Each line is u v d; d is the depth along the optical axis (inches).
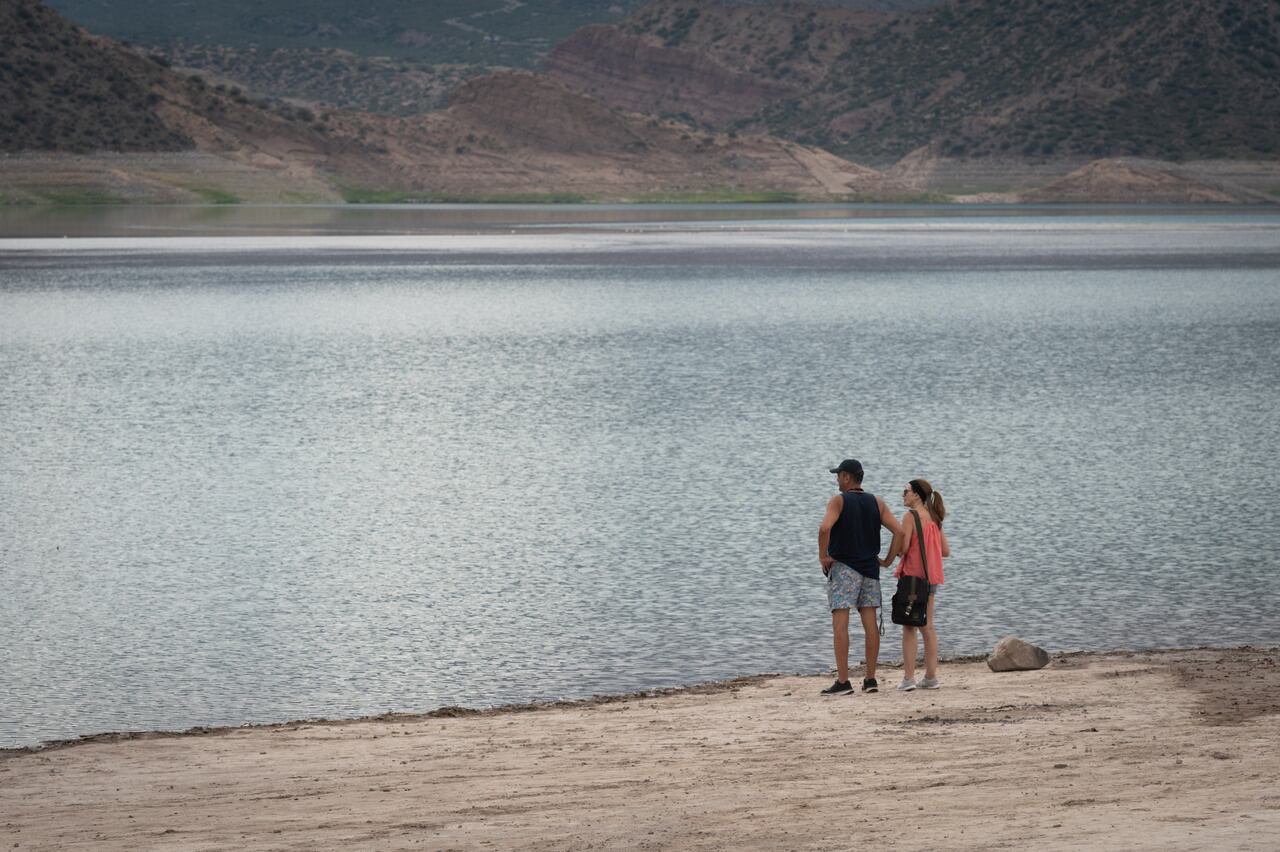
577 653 813.2
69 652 829.2
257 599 941.8
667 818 429.7
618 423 1679.4
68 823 463.8
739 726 581.3
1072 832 377.4
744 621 875.4
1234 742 491.2
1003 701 597.9
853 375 2116.1
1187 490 1266.0
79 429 1646.2
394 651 823.7
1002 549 1058.1
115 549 1085.1
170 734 640.4
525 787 486.6
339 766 540.7
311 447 1525.6
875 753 510.9
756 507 1216.8
